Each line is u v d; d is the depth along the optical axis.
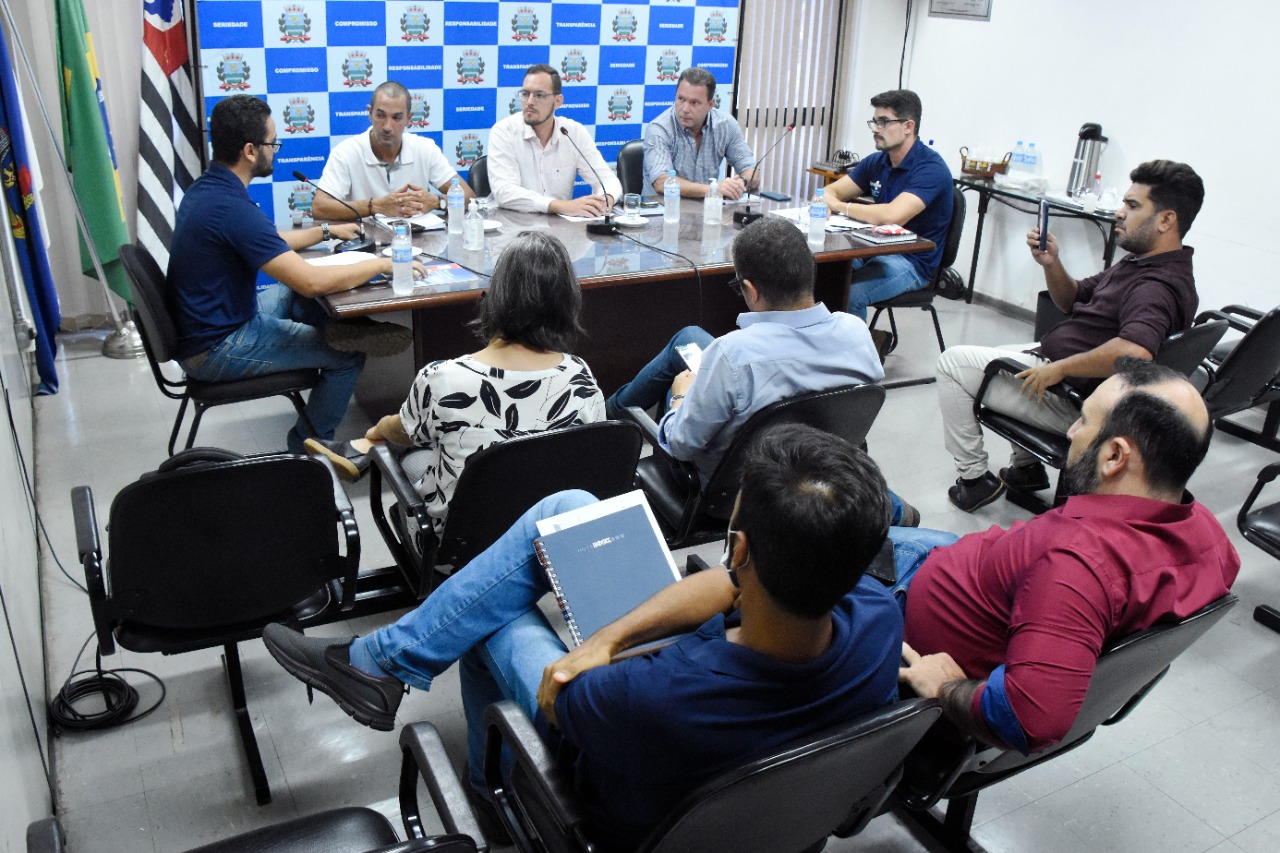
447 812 1.23
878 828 2.01
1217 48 4.32
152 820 1.97
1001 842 2.00
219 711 2.27
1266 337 2.91
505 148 4.33
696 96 4.58
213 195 3.00
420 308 3.30
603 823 1.26
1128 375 1.70
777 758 1.07
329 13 4.68
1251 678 2.54
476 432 2.04
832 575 1.06
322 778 2.09
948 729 1.63
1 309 2.84
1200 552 1.53
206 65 4.52
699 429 2.30
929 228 4.28
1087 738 1.76
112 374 4.04
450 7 4.93
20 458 2.77
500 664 1.60
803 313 2.32
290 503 1.83
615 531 1.60
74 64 3.83
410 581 2.37
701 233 3.96
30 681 2.00
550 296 2.02
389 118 3.90
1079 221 5.02
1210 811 2.11
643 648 1.39
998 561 1.63
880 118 4.23
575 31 5.30
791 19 5.92
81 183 4.02
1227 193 4.38
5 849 1.29
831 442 1.12
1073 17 4.92
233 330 3.11
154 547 1.76
